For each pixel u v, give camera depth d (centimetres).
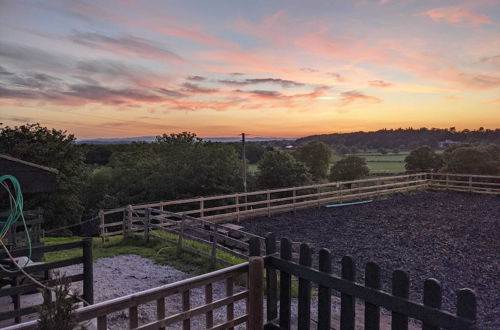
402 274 268
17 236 705
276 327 363
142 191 2762
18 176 429
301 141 5031
